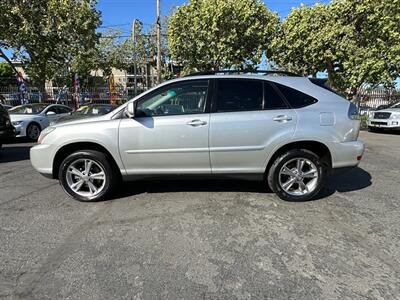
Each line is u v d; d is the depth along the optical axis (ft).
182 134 13.76
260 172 14.38
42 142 14.58
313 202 14.47
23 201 14.98
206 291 8.33
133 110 13.61
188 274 9.06
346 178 18.48
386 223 12.29
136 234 11.49
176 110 14.06
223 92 14.03
